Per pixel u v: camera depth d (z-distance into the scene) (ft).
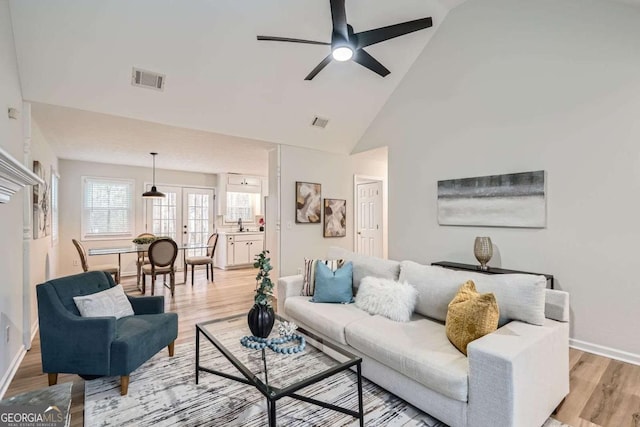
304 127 15.28
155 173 23.36
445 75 13.07
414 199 14.35
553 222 10.18
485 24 11.72
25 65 9.19
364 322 8.03
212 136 14.35
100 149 16.87
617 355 8.98
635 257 8.72
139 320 8.38
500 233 11.46
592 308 9.44
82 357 7.07
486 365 5.27
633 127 8.71
